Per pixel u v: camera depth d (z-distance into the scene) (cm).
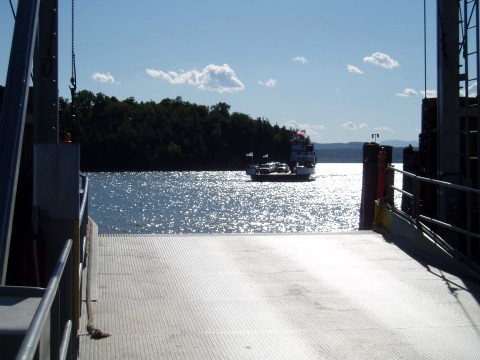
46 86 858
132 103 16100
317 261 1050
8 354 373
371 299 843
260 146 17762
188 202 8444
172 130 16638
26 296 448
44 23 851
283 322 743
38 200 582
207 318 752
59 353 401
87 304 748
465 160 1172
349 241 1217
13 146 607
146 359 620
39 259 577
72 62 941
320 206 7919
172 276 935
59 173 585
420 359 637
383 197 1333
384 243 1199
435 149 1273
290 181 13250
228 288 881
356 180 15100
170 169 16400
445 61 1120
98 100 14475
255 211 7281
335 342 680
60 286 484
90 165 14112
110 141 14312
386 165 1348
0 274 572
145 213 7000
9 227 584
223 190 10831
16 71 628
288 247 1152
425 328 732
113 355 628
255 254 1088
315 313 779
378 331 718
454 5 1111
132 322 730
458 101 1122
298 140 13462
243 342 674
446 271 997
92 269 919
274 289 881
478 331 724
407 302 833
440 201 1131
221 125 17588
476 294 873
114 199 8888
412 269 1008
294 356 637
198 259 1042
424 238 1091
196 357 629
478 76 1060
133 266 984
